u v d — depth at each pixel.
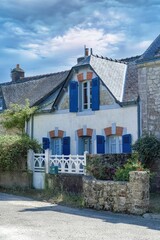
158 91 15.49
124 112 16.70
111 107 17.22
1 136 18.30
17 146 17.17
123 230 8.57
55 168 15.60
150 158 14.85
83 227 8.86
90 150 18.47
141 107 16.06
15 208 11.75
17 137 18.05
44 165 16.27
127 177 11.66
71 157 15.38
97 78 17.78
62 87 19.38
